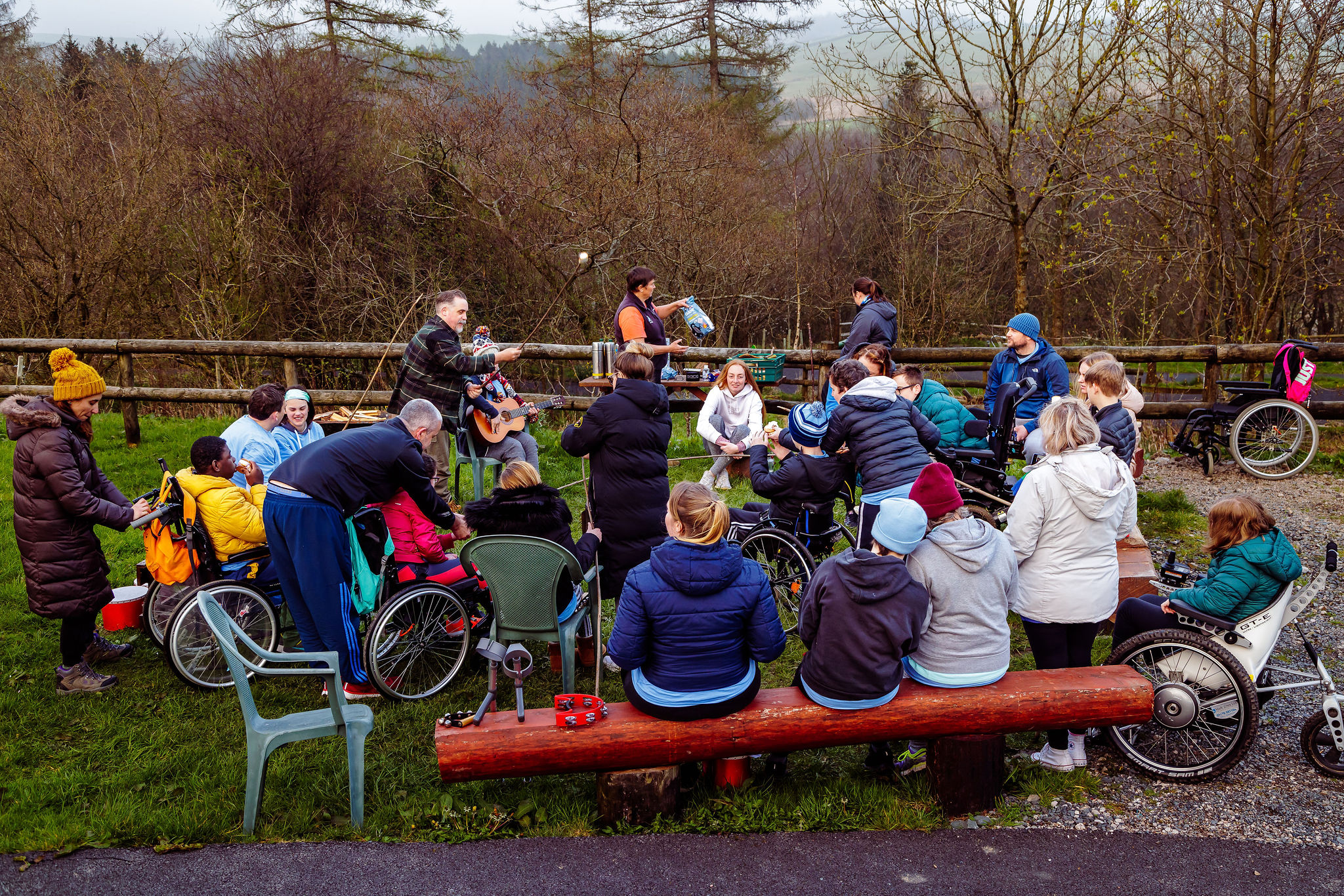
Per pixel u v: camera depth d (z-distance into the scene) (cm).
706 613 318
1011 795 353
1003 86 1084
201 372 1430
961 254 1986
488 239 1697
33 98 1447
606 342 708
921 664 340
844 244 2169
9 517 654
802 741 332
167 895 301
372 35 2023
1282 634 487
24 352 920
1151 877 305
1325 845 319
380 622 415
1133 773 367
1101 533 363
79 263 1420
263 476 470
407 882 307
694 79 2341
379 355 847
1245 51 984
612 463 441
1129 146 1074
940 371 1406
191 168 1622
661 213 1631
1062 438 361
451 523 436
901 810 341
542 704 421
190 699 424
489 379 646
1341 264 1142
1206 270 1109
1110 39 1025
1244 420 754
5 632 482
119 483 754
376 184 1820
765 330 1917
